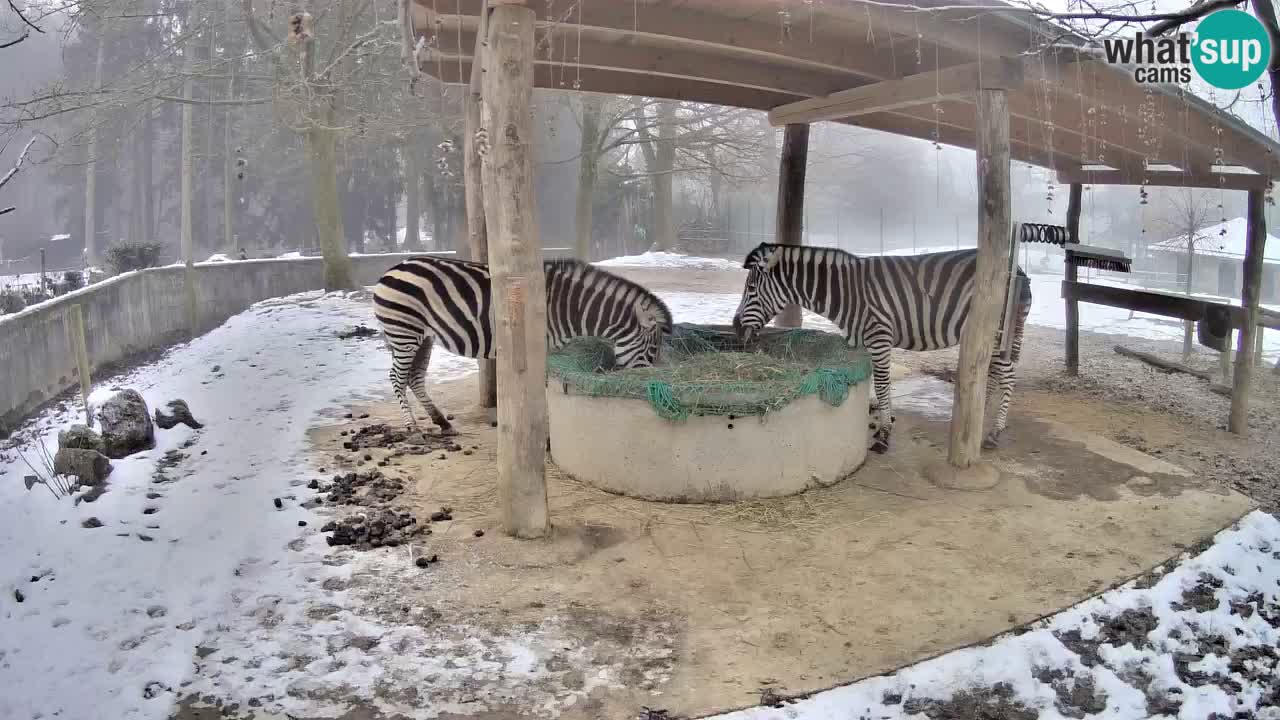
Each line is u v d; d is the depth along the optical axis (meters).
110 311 11.52
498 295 4.70
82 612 4.04
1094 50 5.10
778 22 5.50
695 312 14.06
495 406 7.93
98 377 10.47
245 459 6.31
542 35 6.04
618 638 3.90
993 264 5.69
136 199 35.12
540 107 20.38
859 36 5.77
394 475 6.00
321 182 17.38
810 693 3.48
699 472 5.44
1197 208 18.98
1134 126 6.87
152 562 4.55
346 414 7.72
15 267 34.16
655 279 19.48
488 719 3.29
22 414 8.26
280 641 3.82
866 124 8.57
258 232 33.72
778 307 6.99
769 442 5.46
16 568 4.49
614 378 5.61
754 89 8.33
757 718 3.31
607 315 6.34
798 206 9.07
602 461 5.66
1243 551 4.87
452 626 3.98
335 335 12.07
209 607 4.10
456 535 4.96
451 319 6.50
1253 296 7.62
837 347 6.66
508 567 4.58
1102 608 4.23
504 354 4.74
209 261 17.47
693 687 3.51
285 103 14.70
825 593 4.33
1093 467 6.25
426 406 7.12
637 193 31.34
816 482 5.73
